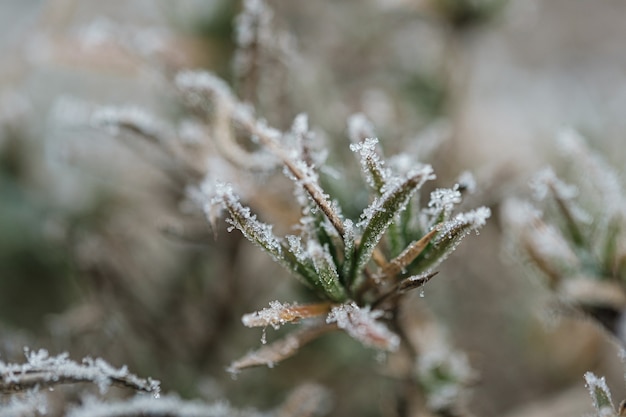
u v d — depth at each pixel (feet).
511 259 0.64
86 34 0.78
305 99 0.77
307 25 1.03
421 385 0.64
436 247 0.48
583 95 1.22
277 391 0.77
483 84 1.17
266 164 0.60
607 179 0.58
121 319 0.72
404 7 0.88
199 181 0.63
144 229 0.88
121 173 0.89
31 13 1.02
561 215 0.58
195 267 0.78
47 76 0.98
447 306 0.88
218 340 0.75
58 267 0.85
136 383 0.50
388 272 0.48
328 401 0.76
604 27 1.40
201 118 0.64
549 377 0.80
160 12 0.83
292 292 0.74
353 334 0.50
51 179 0.89
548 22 1.40
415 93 0.93
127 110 0.62
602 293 0.56
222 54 0.78
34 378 0.49
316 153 0.57
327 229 0.49
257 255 0.79
